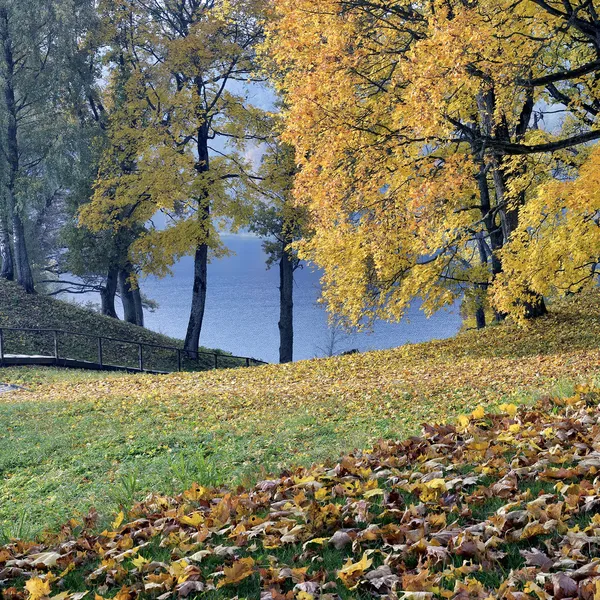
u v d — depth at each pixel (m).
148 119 29.73
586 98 16.62
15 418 14.51
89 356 28.20
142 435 11.81
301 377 19.00
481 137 13.62
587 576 3.29
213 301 91.94
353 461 6.32
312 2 12.54
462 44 10.77
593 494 4.34
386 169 13.08
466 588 3.32
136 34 30.39
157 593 4.05
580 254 13.48
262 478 6.89
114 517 6.32
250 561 4.04
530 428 6.55
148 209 29.75
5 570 4.83
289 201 27.44
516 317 15.59
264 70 18.50
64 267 37.44
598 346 17.59
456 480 5.05
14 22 27.66
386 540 4.20
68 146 28.94
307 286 102.19
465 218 17.80
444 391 12.55
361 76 13.39
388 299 18.62
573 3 13.70
